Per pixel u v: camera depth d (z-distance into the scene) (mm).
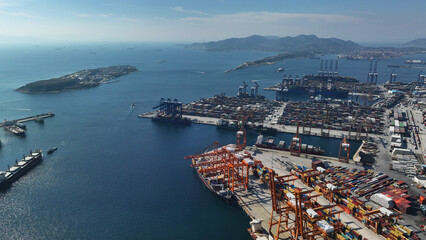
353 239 107688
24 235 122688
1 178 161500
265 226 123438
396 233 109500
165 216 135875
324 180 156000
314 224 104375
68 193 155875
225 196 143625
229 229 126625
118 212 138875
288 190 143000
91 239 120438
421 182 151750
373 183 154625
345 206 132250
